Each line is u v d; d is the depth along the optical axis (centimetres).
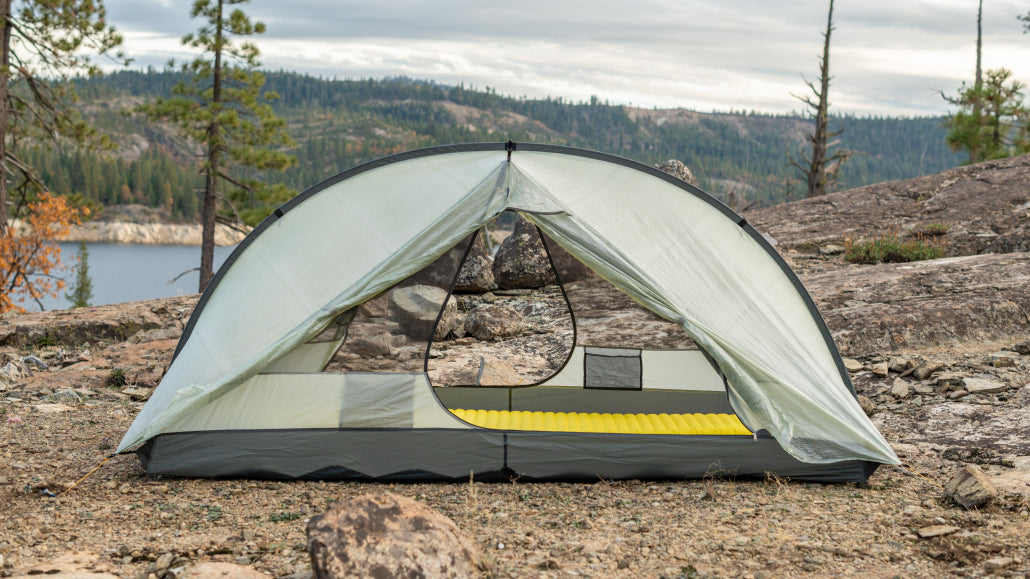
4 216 1825
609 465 544
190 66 2234
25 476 521
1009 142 2730
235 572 365
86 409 724
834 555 397
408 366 549
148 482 523
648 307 554
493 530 439
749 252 593
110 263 9219
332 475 536
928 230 1546
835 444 529
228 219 2345
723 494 512
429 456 540
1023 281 1012
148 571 368
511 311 1176
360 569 325
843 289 1088
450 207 567
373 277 541
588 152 614
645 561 391
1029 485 490
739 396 546
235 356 541
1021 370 751
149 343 993
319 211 590
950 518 451
